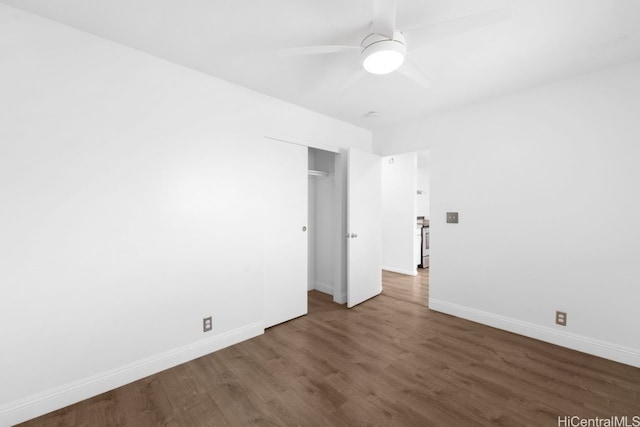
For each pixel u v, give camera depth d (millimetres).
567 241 2381
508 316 2730
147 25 1708
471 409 1665
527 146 2584
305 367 2131
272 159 2879
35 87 1616
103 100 1841
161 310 2094
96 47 1814
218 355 2314
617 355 2152
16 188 1566
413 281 4609
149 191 2035
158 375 2031
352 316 3152
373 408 1684
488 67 2178
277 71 2279
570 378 1955
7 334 1541
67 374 1717
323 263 4082
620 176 2137
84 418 1611
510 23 1640
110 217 1872
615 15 1566
